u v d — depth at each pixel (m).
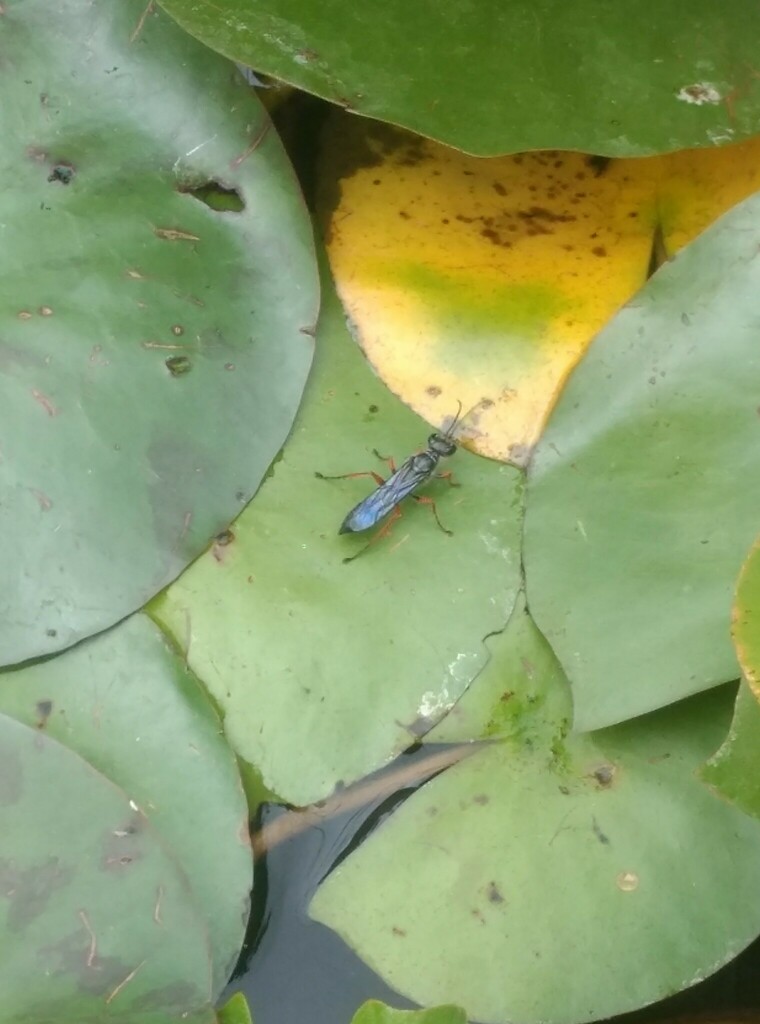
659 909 0.27
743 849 0.27
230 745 0.28
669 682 0.27
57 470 0.28
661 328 0.28
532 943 0.27
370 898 0.27
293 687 0.28
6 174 0.28
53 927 0.25
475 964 0.27
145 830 0.26
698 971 0.27
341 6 0.28
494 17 0.28
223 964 0.27
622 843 0.28
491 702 0.28
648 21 0.28
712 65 0.28
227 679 0.28
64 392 0.28
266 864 0.28
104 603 0.28
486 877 0.27
